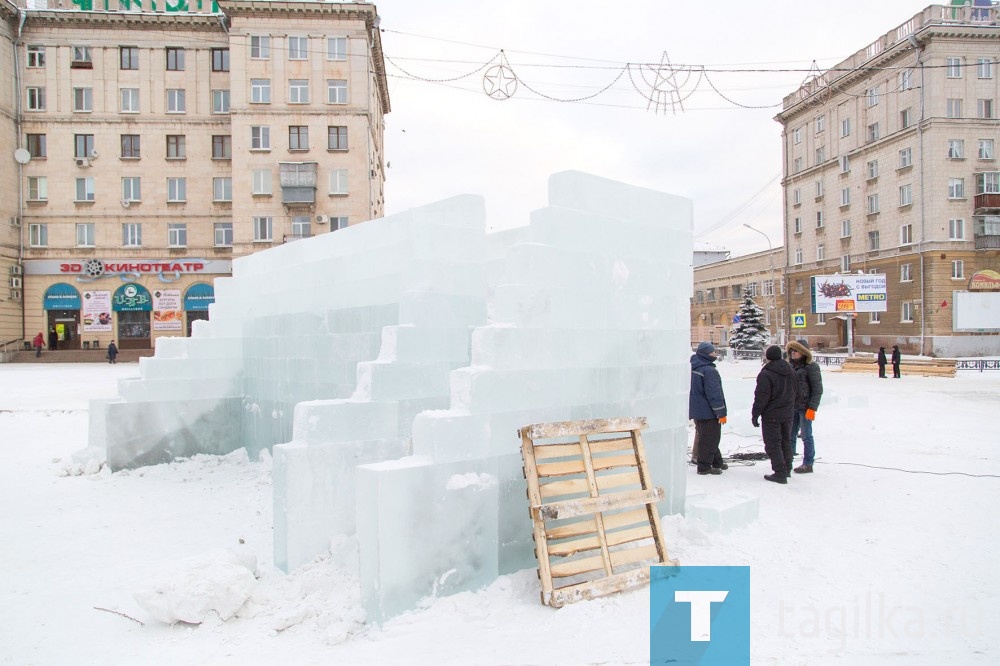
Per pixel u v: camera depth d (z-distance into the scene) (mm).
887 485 7090
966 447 9367
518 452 4691
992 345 37031
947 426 11484
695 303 68062
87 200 37469
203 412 8984
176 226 37844
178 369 8812
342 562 4691
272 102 35281
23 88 37000
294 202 34906
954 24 36312
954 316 36594
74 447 9977
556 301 4918
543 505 4199
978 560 4836
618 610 4012
